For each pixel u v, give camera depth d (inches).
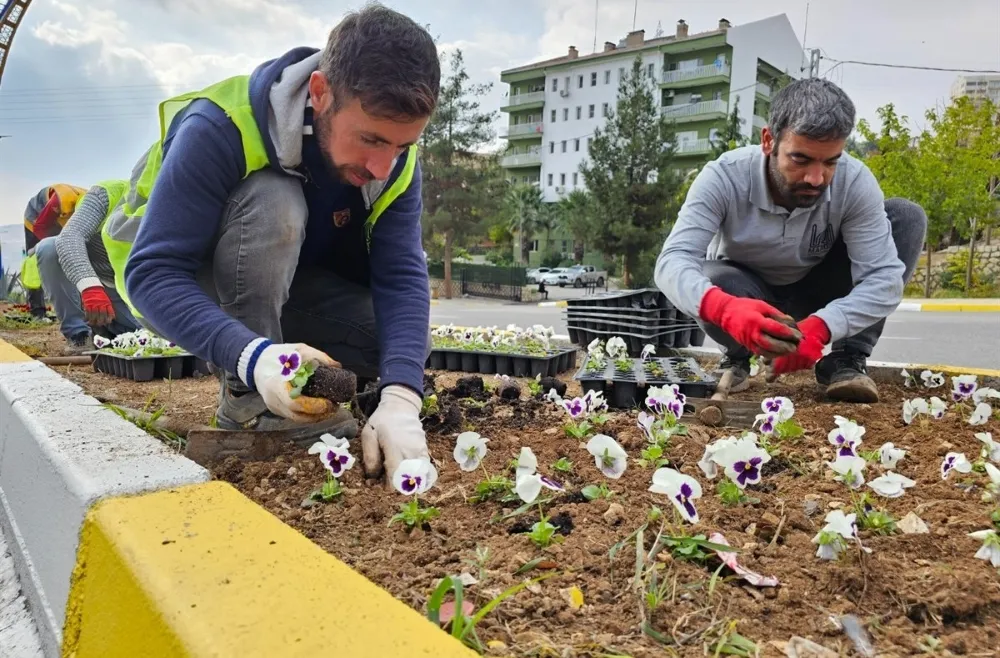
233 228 71.9
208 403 115.9
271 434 73.5
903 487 60.4
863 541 51.1
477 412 98.0
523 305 813.2
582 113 1700.3
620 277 1024.9
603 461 60.7
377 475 66.4
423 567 47.3
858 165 101.9
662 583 44.0
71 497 49.2
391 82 57.3
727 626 39.2
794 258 108.3
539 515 55.9
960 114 756.6
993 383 115.0
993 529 52.1
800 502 60.2
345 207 79.0
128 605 37.9
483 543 51.1
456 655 29.5
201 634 31.1
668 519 54.9
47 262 185.5
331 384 60.4
